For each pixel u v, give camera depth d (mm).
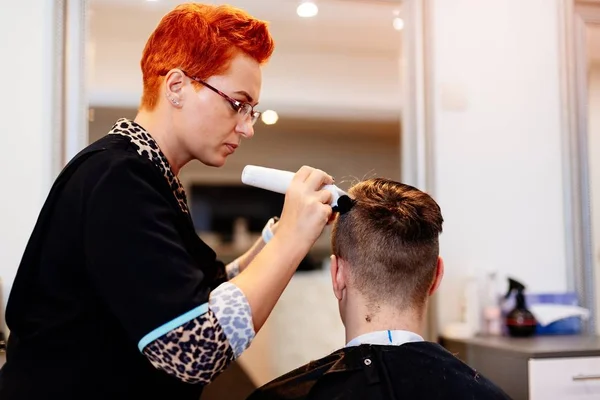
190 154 1066
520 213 1964
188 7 1036
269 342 3068
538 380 1480
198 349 859
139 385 971
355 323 1029
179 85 1003
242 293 909
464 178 1930
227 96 1010
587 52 2027
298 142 3053
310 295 3062
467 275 1903
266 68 2186
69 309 936
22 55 1642
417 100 1907
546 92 2012
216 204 3773
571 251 1979
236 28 1010
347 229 1030
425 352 986
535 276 1961
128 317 859
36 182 1633
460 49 1952
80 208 915
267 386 1014
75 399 927
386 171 2756
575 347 1553
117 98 1805
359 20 1929
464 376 970
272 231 1337
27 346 951
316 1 1807
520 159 1978
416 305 1021
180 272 878
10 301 977
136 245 868
